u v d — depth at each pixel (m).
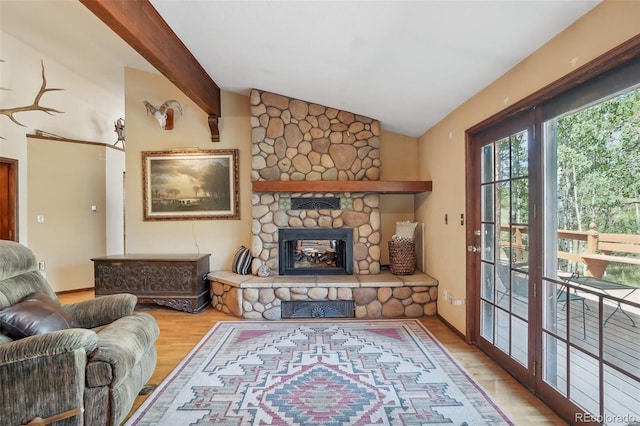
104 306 2.60
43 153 5.34
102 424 1.85
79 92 6.01
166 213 5.02
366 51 2.78
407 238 4.47
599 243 1.83
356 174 4.62
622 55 1.59
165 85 5.04
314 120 4.64
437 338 3.42
